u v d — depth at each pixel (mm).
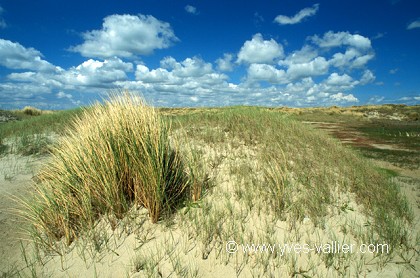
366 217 3947
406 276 2916
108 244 3109
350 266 3031
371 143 13094
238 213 3652
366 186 4820
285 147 6055
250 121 7906
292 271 2857
